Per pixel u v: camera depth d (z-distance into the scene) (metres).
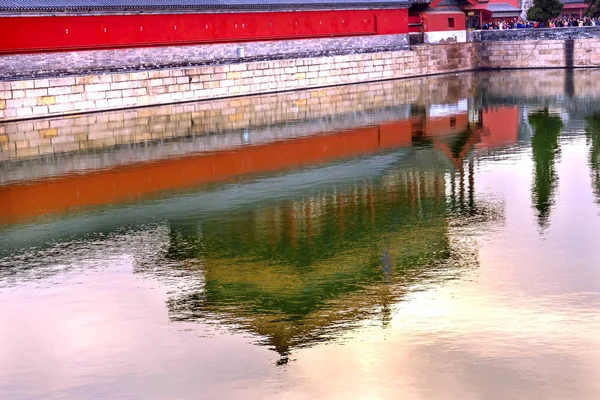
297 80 71.94
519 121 49.31
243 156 40.28
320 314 19.28
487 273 21.55
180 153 41.47
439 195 30.89
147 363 17.06
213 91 65.00
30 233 27.56
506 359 16.48
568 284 20.38
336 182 33.97
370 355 16.95
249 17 69.00
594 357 16.42
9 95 52.78
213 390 15.89
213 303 20.33
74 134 48.06
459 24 89.12
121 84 58.72
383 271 22.22
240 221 28.27
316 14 74.69
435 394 15.34
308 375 16.25
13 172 37.62
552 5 101.94
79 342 18.23
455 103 59.81
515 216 27.17
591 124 46.81
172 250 25.12
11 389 16.19
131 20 60.59
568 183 31.66
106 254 24.95
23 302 20.94
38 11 54.66
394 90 70.50
